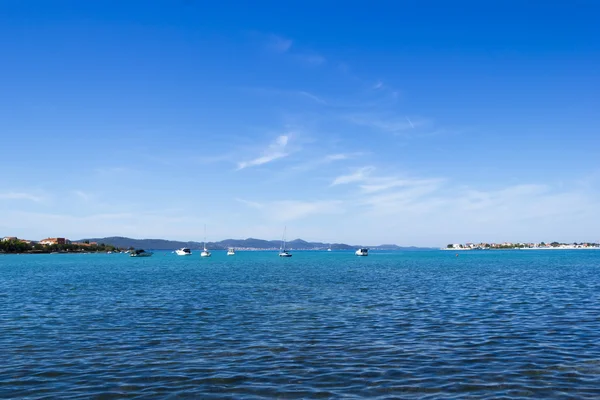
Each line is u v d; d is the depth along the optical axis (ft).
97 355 71.51
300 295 157.17
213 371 62.13
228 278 251.80
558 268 347.36
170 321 102.83
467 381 57.06
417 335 86.12
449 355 70.44
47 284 214.48
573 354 70.49
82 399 51.34
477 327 94.07
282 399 50.90
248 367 64.13
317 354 71.51
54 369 63.57
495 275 266.77
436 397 51.21
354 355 70.69
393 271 322.96
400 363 65.77
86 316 111.14
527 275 263.49
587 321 100.17
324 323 99.60
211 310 120.26
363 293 163.43
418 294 159.53
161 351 73.97
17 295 162.61
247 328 93.81
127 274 302.66
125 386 55.88
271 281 226.17
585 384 55.57
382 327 94.68
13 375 60.70
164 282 223.10
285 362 66.64
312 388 54.65
